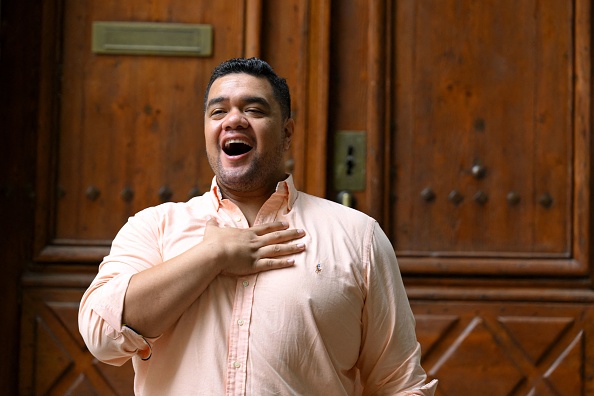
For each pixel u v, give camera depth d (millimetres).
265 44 3406
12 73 3355
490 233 3363
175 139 3383
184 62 3398
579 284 3318
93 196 3355
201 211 1814
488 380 3258
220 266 1623
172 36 3395
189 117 3389
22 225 3328
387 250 1760
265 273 1654
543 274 3312
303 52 3385
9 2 3367
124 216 3363
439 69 3408
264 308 1620
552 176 3377
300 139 3359
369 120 3377
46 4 3367
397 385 1731
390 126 3391
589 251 3328
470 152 3389
